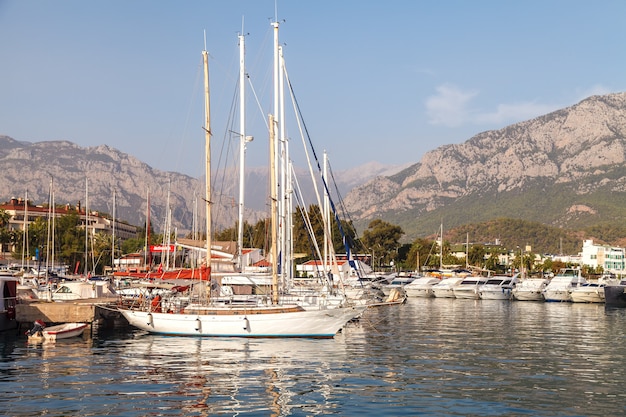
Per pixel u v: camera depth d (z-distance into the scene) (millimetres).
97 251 147875
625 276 175250
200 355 36344
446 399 25922
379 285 104625
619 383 29453
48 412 23359
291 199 70250
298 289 57250
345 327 54656
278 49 61125
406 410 24125
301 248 132375
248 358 35406
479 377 30672
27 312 45500
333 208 58812
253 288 55625
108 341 42094
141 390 27047
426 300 104438
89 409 23828
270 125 47344
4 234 145500
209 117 48500
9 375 30062
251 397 25984
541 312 77438
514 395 26797
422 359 35969
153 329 45031
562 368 33438
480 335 49031
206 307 44656
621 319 67062
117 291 61875
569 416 23531
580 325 59125
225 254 59719
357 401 25484
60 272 112188
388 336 47562
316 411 23953
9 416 22781
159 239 176750
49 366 32531
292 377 30156
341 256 113125
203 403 24938
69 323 45656
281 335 43500
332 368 32656
